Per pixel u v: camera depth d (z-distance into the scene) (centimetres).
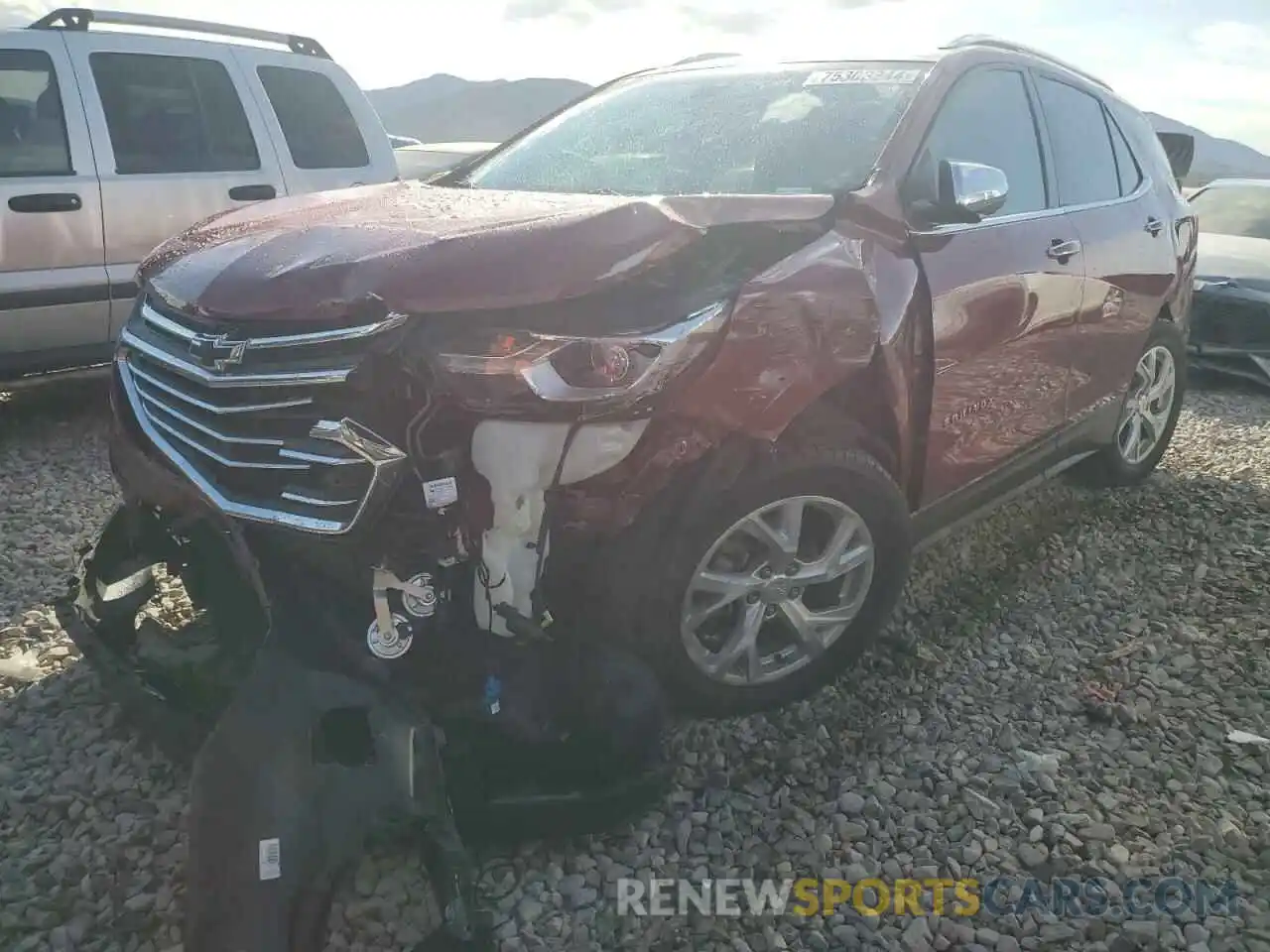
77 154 542
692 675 272
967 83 351
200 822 196
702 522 256
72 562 392
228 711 211
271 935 184
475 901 204
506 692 227
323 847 194
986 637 359
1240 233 920
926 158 321
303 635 222
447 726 221
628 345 229
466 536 225
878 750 292
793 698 298
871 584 300
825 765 284
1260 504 499
